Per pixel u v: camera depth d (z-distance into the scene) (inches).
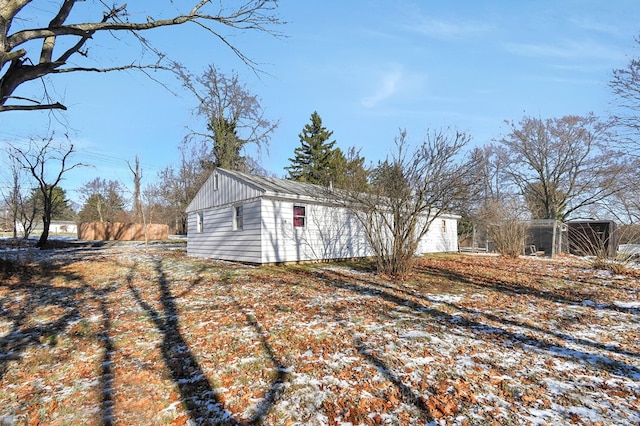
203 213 660.1
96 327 233.1
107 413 131.5
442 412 126.5
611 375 156.7
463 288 356.5
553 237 761.0
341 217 622.2
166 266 488.7
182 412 130.3
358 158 470.0
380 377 153.3
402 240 413.7
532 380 150.9
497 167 1334.9
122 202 2165.4
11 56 139.9
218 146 1082.7
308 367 164.1
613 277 424.5
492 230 779.4
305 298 298.7
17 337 218.1
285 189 568.4
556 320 243.3
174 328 226.1
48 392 149.3
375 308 267.6
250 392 142.9
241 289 332.2
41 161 888.9
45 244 900.6
